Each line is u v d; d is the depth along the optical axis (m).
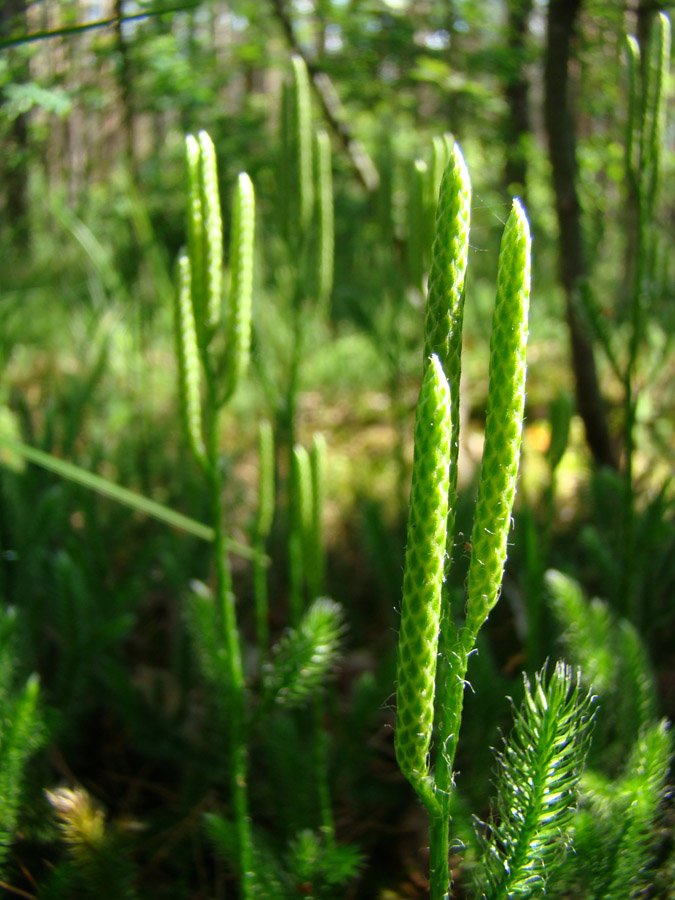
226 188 0.50
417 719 0.10
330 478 0.50
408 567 0.10
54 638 0.31
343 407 0.65
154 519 0.39
